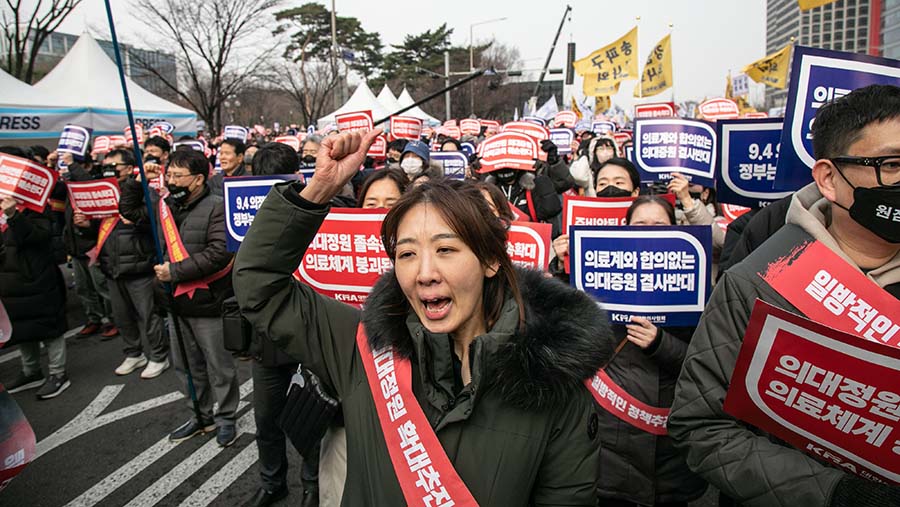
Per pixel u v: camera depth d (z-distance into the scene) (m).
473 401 1.36
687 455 1.53
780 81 10.90
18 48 15.09
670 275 2.58
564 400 1.37
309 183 1.51
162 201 3.96
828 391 1.27
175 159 3.81
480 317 1.50
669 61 10.68
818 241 1.42
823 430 1.32
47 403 4.77
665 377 2.44
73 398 4.86
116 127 10.09
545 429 1.38
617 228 2.61
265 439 3.21
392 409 1.47
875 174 1.31
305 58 34.50
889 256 1.42
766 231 2.55
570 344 1.35
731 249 3.35
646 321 2.40
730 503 2.34
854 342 1.21
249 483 3.63
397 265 1.42
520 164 4.93
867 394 1.22
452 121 17.88
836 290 1.37
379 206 2.88
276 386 3.08
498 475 1.36
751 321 1.34
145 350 5.46
